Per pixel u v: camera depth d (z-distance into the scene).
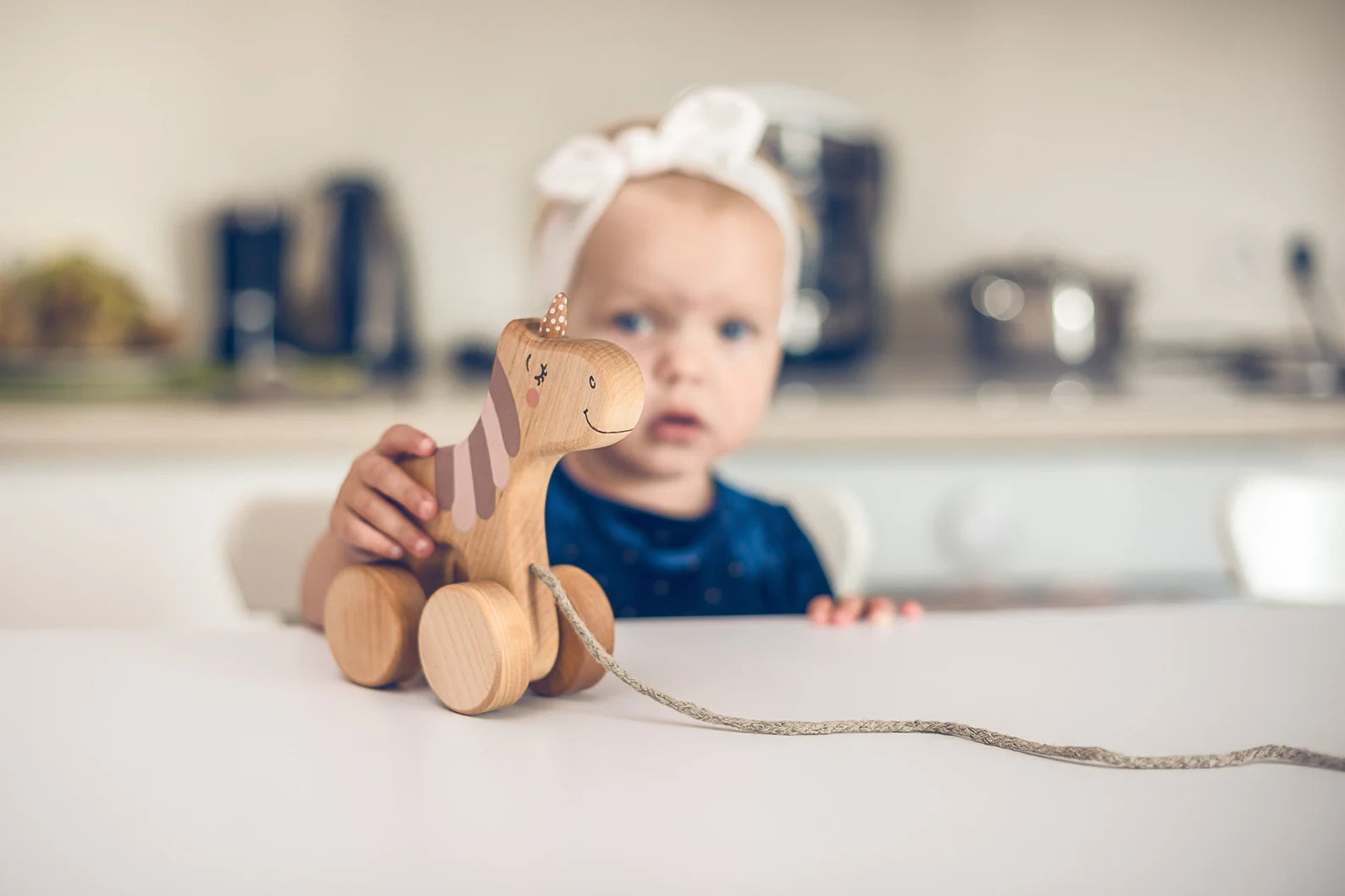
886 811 0.35
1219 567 1.71
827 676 0.51
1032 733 0.43
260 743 0.41
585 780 0.37
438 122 1.99
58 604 1.48
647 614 1.02
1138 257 2.19
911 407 1.61
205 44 1.91
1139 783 0.38
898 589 1.65
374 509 0.50
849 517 1.14
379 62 1.96
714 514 1.06
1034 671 0.52
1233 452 1.70
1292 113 2.18
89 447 1.46
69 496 1.47
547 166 0.96
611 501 1.03
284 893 0.30
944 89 2.12
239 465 1.50
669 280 0.97
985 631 0.59
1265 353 2.03
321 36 1.94
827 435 1.59
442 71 1.98
